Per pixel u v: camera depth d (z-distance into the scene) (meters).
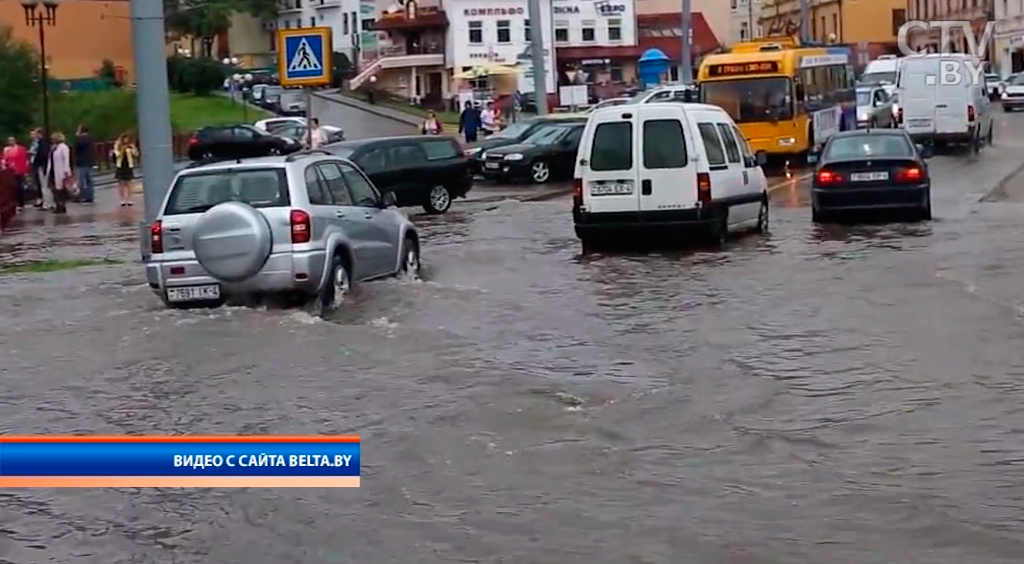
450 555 7.16
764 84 39.00
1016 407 10.05
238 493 8.41
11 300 17.97
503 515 7.81
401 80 92.69
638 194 20.84
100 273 21.12
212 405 11.04
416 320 14.97
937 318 13.97
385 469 8.87
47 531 7.80
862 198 23.47
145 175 19.47
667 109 20.84
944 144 45.16
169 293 15.55
